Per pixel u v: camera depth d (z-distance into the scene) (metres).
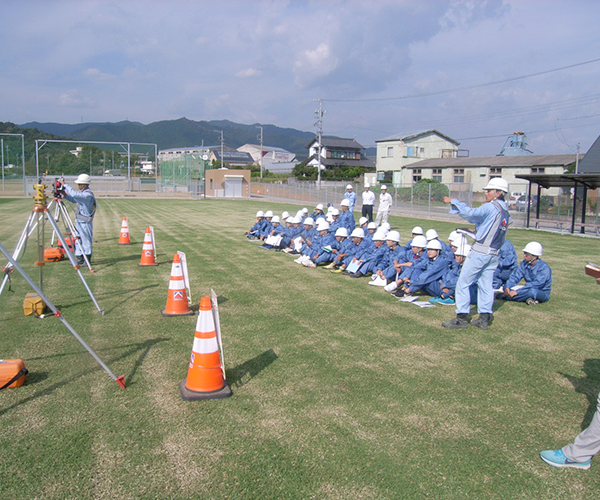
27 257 10.70
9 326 5.85
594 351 5.37
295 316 6.48
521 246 14.24
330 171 61.06
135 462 3.16
